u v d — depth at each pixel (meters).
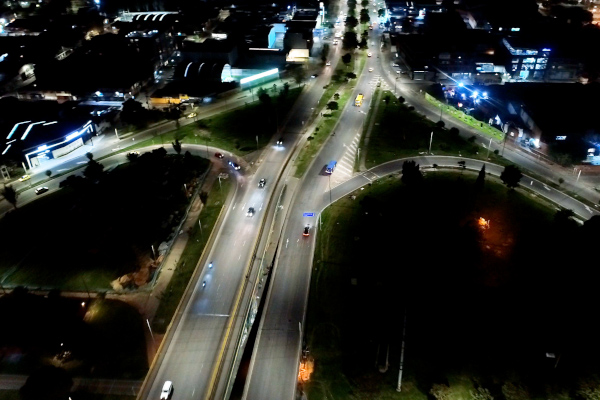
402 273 105.38
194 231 120.31
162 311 97.00
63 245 115.12
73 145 163.00
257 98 199.88
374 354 87.06
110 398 80.50
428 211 124.94
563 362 85.31
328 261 109.56
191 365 86.19
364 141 163.62
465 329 91.94
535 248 111.69
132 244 114.38
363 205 126.25
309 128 174.88
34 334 90.56
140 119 174.75
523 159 151.75
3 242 117.56
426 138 164.50
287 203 131.25
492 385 81.62
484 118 178.25
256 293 101.50
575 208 127.81
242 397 80.75
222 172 147.12
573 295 98.69
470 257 109.44
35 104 188.88
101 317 95.50
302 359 86.50
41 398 77.38
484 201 129.38
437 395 78.38
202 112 189.62
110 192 132.62
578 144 151.75
